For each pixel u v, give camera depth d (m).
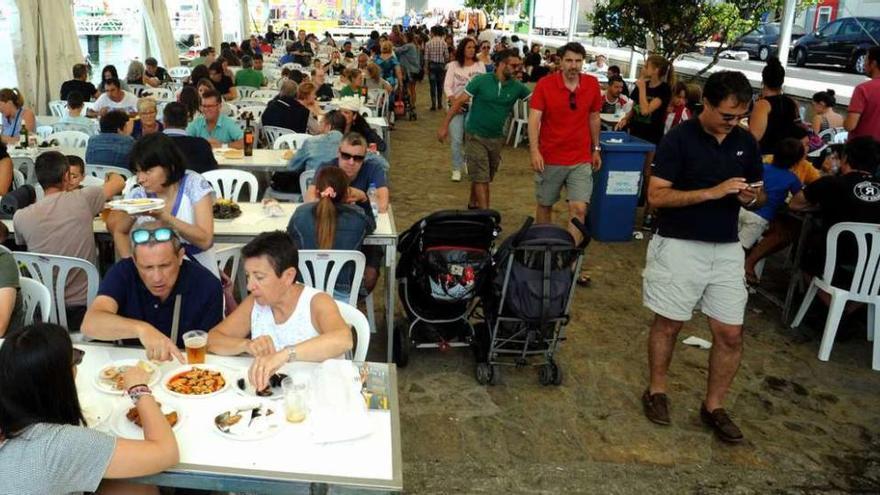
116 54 11.60
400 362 3.72
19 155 5.12
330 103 8.62
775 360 3.98
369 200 3.82
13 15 7.77
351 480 1.65
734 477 2.89
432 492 2.71
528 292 3.32
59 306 3.10
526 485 2.78
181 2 16.08
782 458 3.04
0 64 7.78
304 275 3.27
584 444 3.08
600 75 12.95
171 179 2.94
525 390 3.54
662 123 6.58
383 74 12.16
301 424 1.88
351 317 2.58
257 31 22.53
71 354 1.59
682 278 3.00
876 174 4.02
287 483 1.64
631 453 3.03
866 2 11.62
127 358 2.22
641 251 5.84
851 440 3.21
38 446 1.50
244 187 5.67
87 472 1.55
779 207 4.77
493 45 17.70
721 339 3.09
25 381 1.50
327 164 4.09
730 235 2.95
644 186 6.86
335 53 14.62
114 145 4.99
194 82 8.62
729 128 2.82
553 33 29.77
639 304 4.72
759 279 5.24
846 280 3.94
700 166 2.87
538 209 5.00
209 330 2.48
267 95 9.71
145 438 1.69
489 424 3.21
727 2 8.78
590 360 3.89
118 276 2.42
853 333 4.39
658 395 3.30
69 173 3.34
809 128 6.86
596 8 9.97
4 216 3.87
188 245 3.04
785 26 8.00
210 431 1.83
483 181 6.10
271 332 2.39
